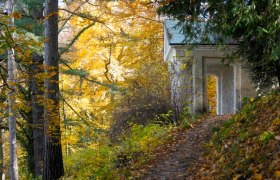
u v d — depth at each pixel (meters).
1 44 7.63
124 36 19.42
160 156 10.19
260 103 9.30
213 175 6.85
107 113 19.64
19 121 17.05
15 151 10.84
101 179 10.53
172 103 14.96
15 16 7.61
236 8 9.29
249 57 11.20
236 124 9.16
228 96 21.19
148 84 16.45
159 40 23.81
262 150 6.24
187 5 10.82
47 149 11.41
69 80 20.47
